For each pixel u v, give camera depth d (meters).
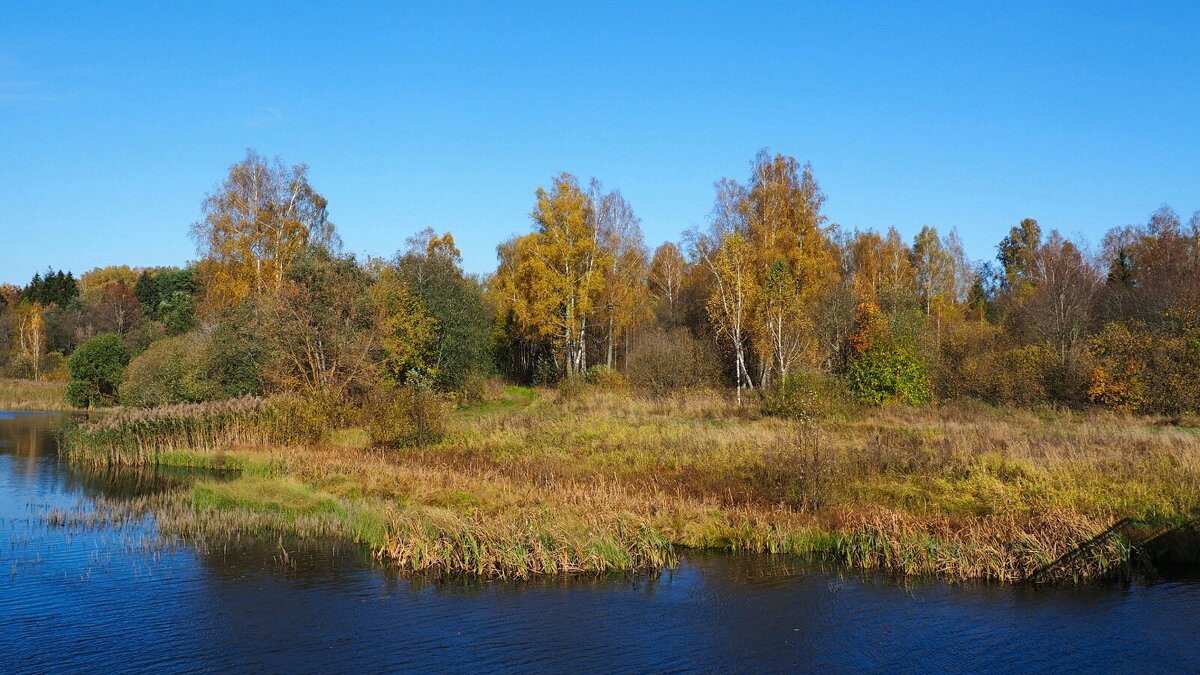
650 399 38.53
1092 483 18.02
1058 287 50.62
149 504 20.33
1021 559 14.10
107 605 12.61
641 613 12.34
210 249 42.03
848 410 31.27
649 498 18.20
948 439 23.19
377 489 20.17
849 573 14.37
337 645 11.02
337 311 35.78
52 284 103.19
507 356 60.22
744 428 27.28
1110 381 32.72
